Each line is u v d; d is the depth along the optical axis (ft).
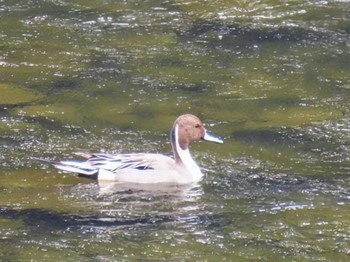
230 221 46.01
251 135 56.65
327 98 62.95
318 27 76.28
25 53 71.26
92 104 61.67
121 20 78.28
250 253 43.24
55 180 50.08
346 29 75.87
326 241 44.39
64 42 73.56
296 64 68.90
